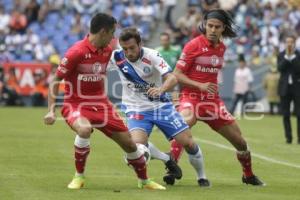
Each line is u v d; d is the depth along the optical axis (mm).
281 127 59344
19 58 85188
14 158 35219
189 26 82562
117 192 25016
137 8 90688
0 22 89812
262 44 84312
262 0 90312
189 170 32094
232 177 30047
